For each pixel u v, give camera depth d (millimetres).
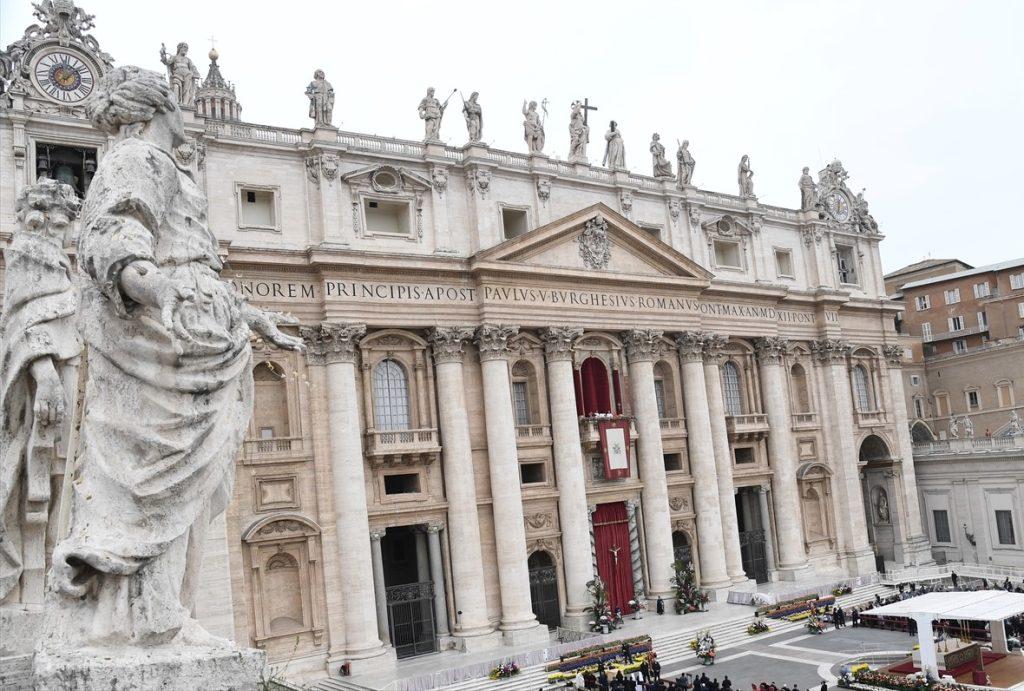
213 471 6266
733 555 60594
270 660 44094
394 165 51312
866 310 73562
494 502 51031
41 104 42062
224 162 46781
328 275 47719
